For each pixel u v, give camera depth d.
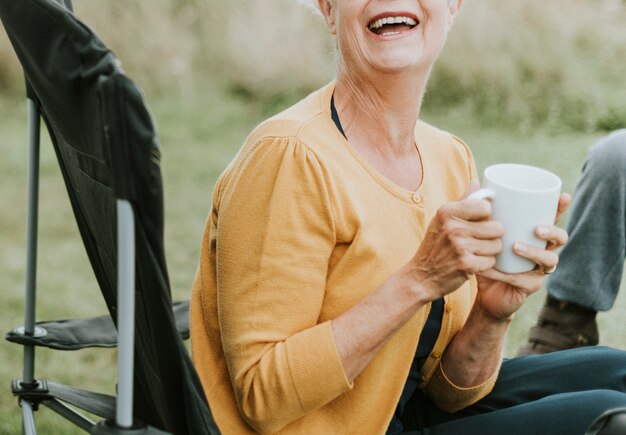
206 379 1.69
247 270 1.56
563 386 1.89
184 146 6.37
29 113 1.81
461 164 1.89
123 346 1.31
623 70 7.23
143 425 1.33
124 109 1.24
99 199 1.47
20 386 1.81
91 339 1.90
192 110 7.12
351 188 1.60
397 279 1.53
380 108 1.69
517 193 1.44
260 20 7.80
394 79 1.67
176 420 1.46
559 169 5.64
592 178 2.70
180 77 7.53
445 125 6.78
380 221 1.62
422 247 1.51
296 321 1.56
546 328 2.80
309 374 1.52
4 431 2.97
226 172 1.71
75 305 4.03
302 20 7.78
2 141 6.29
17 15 1.48
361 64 1.66
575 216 2.74
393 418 1.79
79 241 4.81
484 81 7.05
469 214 1.44
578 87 6.98
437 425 1.76
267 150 1.58
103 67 1.29
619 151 2.66
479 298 1.76
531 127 6.74
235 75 7.57
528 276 1.49
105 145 1.30
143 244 1.30
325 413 1.63
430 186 1.74
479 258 1.46
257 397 1.54
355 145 1.70
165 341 1.37
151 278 1.33
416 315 1.65
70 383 3.34
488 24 7.28
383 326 1.52
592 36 7.41
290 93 7.49
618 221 2.68
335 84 1.74
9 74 7.26
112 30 7.70
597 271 2.71
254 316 1.55
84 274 4.40
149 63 7.60
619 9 7.75
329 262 1.62
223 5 7.93
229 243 1.58
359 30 1.65
